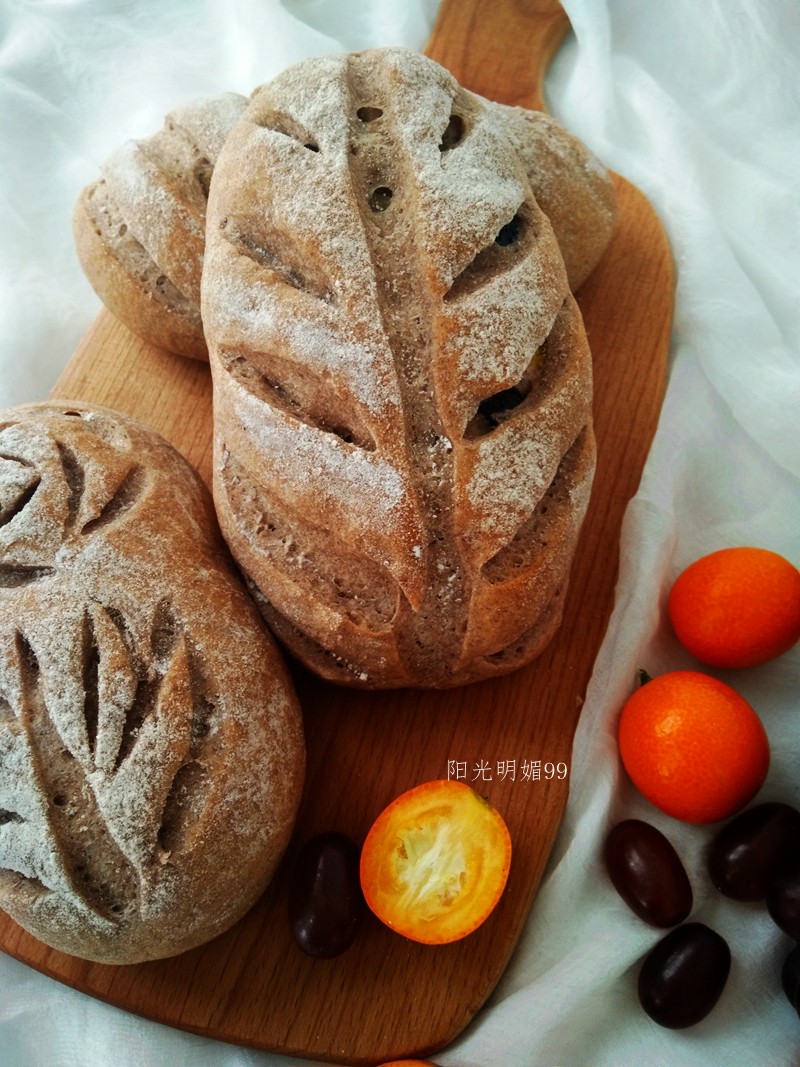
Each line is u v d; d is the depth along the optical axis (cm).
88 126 30
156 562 18
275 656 19
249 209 19
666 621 23
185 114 24
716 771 19
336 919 18
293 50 29
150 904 16
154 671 17
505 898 19
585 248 24
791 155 27
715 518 24
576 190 23
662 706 20
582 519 20
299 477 18
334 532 18
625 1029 19
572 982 19
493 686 21
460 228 18
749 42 28
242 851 17
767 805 20
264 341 18
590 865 20
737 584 21
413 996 19
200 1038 19
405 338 18
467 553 18
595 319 25
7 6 31
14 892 16
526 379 19
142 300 23
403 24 30
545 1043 19
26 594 17
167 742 16
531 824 20
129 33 31
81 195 24
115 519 18
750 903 20
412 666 19
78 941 16
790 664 22
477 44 29
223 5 31
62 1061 19
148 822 16
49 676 16
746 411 25
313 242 18
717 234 26
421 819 19
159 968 19
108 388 25
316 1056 18
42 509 18
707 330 25
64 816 16
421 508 18
